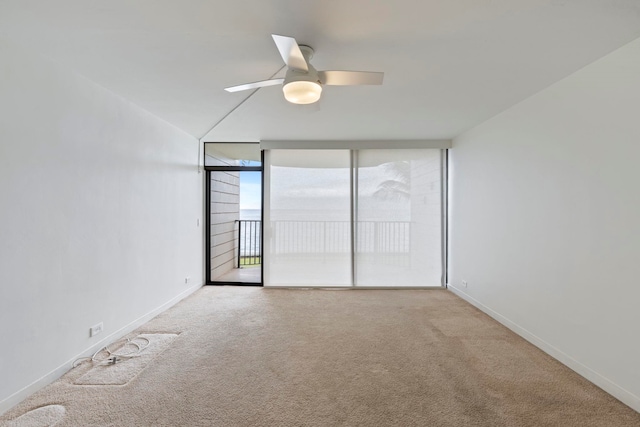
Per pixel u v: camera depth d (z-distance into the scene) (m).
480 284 3.80
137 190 3.17
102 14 1.67
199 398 2.03
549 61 2.22
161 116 3.52
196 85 2.66
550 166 2.64
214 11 1.65
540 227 2.75
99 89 2.63
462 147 4.31
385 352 2.69
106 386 2.15
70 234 2.34
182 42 1.97
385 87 2.70
